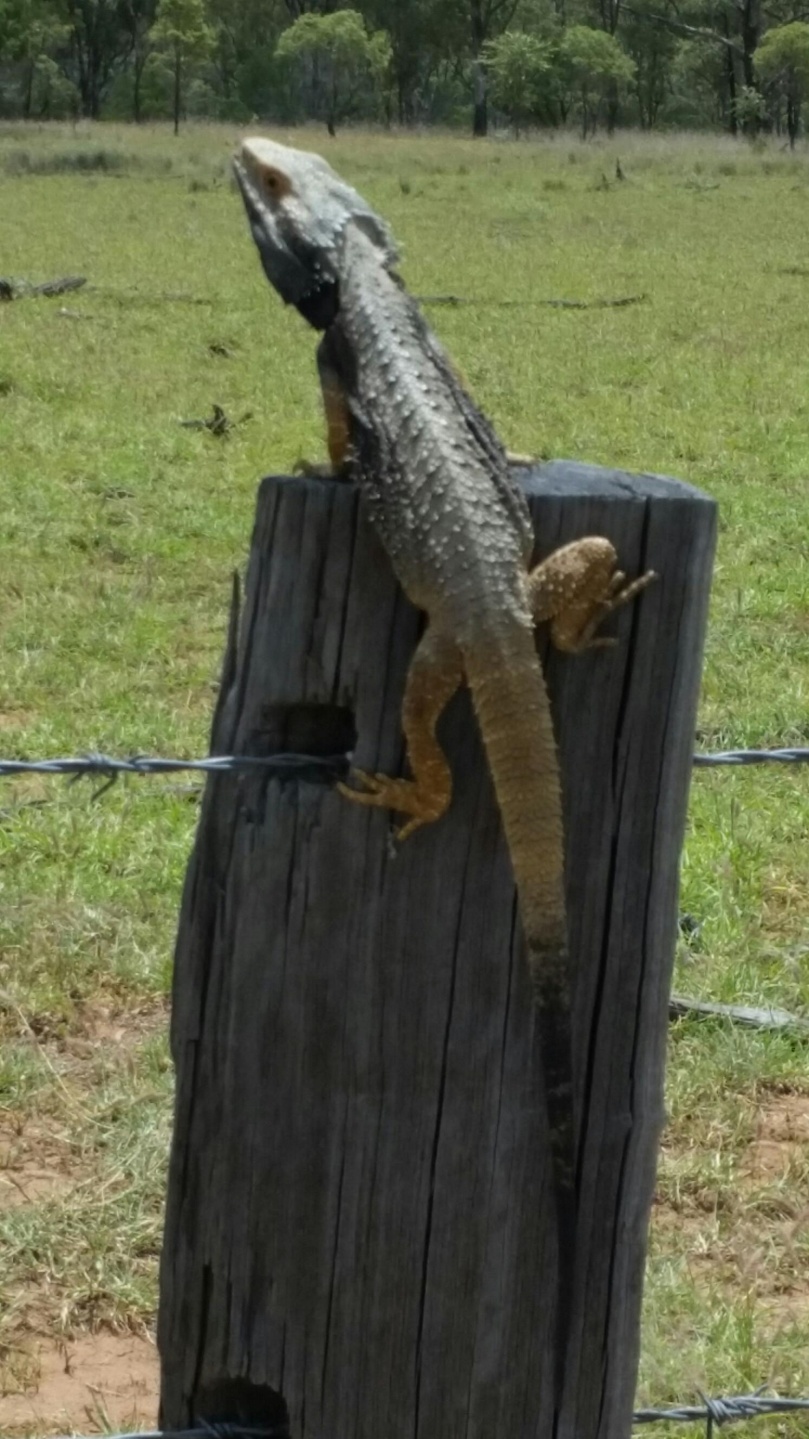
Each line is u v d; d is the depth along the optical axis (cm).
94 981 291
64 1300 242
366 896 190
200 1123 195
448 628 188
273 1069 193
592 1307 196
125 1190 252
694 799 368
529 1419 197
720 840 345
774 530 595
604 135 3148
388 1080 192
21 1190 253
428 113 4384
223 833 191
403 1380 196
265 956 191
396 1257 194
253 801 190
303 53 3725
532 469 197
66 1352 238
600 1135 195
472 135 3388
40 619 477
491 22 4112
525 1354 196
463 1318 195
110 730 390
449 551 189
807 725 408
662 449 714
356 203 215
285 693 190
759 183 2109
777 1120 268
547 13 4156
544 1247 195
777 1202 255
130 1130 259
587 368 891
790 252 1457
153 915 309
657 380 866
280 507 188
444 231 1584
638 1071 194
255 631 190
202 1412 199
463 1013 192
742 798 372
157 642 461
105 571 532
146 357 880
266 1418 200
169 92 3847
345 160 2386
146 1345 239
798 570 547
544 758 188
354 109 4103
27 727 396
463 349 945
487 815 190
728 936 308
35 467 644
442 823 190
